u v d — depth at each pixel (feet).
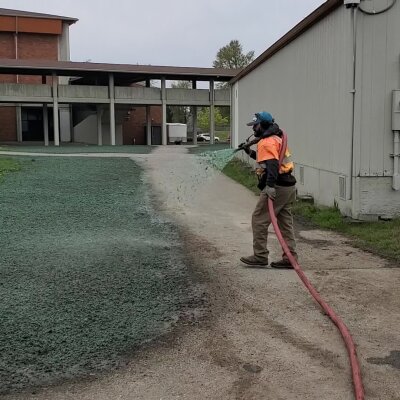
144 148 96.63
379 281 17.03
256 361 11.50
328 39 28.96
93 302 14.99
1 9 137.69
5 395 10.11
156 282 16.92
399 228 24.09
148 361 11.54
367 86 25.41
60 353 11.83
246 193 38.50
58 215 28.58
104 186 40.24
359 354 11.76
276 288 16.39
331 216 26.89
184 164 55.83
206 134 194.08
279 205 18.21
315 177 31.96
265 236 18.65
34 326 13.23
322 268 18.65
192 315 14.16
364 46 25.21
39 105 122.01
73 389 10.37
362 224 25.41
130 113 132.16
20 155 71.00
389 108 25.52
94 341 12.46
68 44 139.33
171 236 24.02
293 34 35.14
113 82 111.96
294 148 36.78
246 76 59.47
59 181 42.50
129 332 13.00
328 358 11.61
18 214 28.55
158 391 10.28
